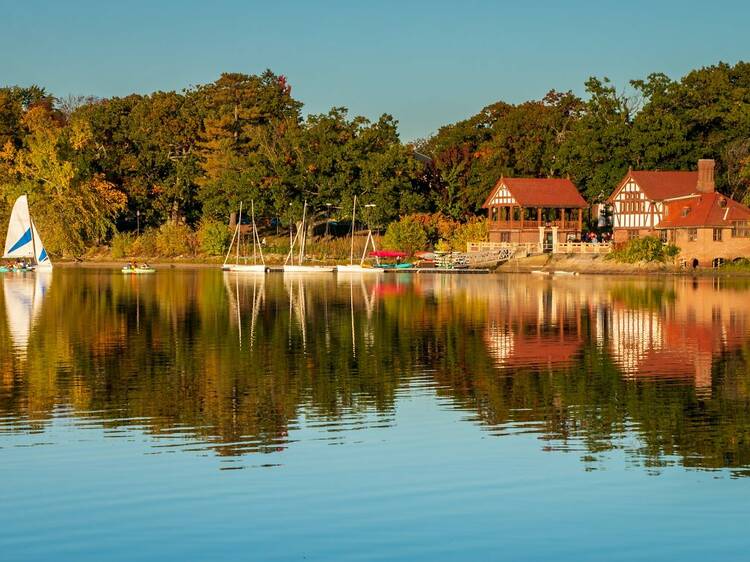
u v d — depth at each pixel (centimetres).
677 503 3155
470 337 7000
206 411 4397
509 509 3106
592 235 17112
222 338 6919
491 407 4512
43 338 6894
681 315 8494
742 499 3188
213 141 19762
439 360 5894
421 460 3609
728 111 17875
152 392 4828
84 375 5306
